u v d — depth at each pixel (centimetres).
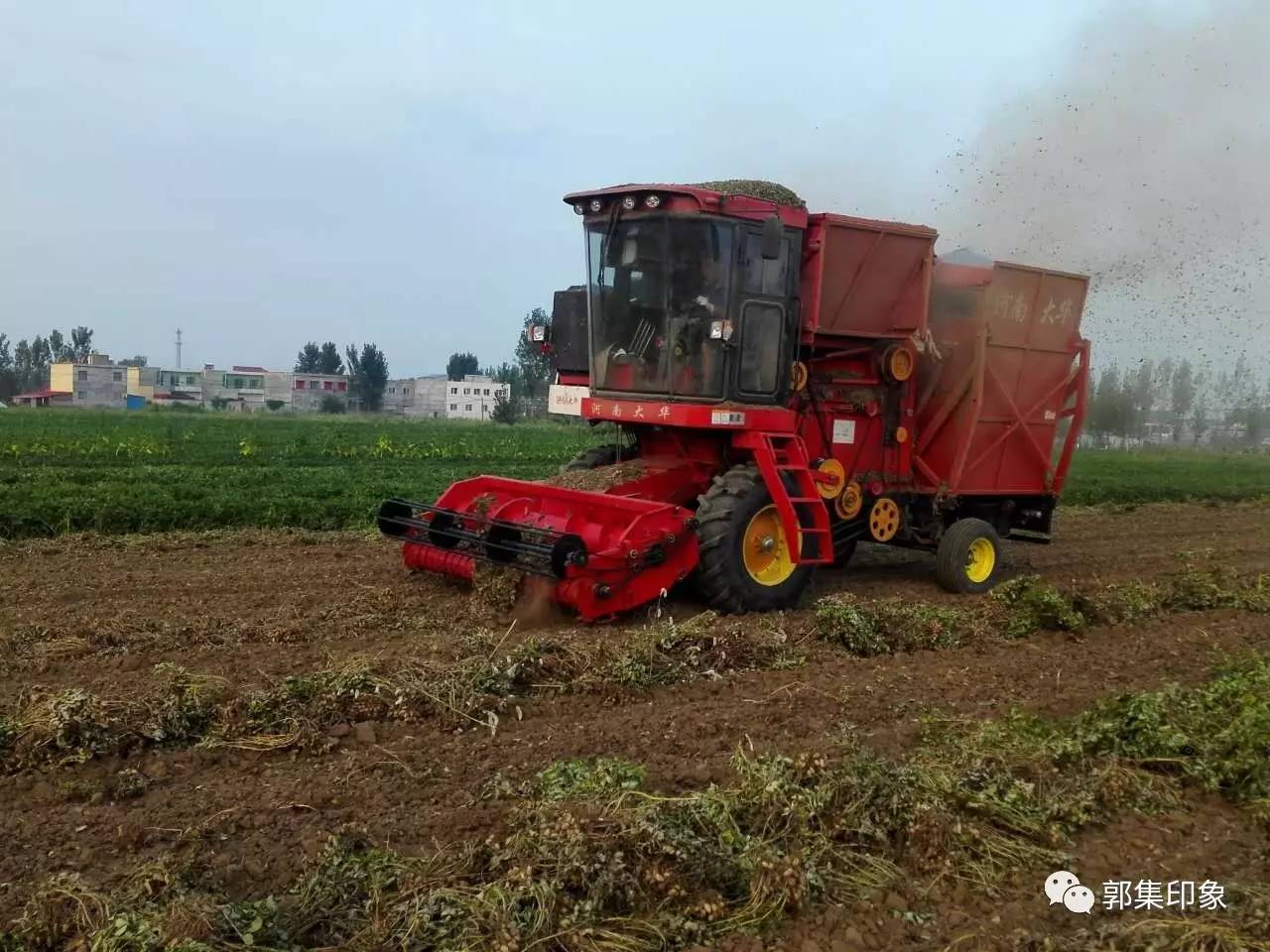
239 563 1184
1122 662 874
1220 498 2442
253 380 12250
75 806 538
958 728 679
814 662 834
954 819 526
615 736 645
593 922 432
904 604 973
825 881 481
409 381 13375
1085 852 529
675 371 978
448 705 671
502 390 8344
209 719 640
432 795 558
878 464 1143
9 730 598
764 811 518
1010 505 1272
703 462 1041
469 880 457
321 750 617
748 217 955
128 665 755
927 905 473
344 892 450
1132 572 1380
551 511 964
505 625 895
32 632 819
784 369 1002
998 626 969
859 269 1042
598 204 1002
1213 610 1107
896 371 1105
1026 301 1172
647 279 997
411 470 2461
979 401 1134
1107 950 428
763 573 981
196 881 456
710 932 438
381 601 952
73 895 425
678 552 924
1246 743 618
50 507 1403
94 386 11044
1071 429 1281
